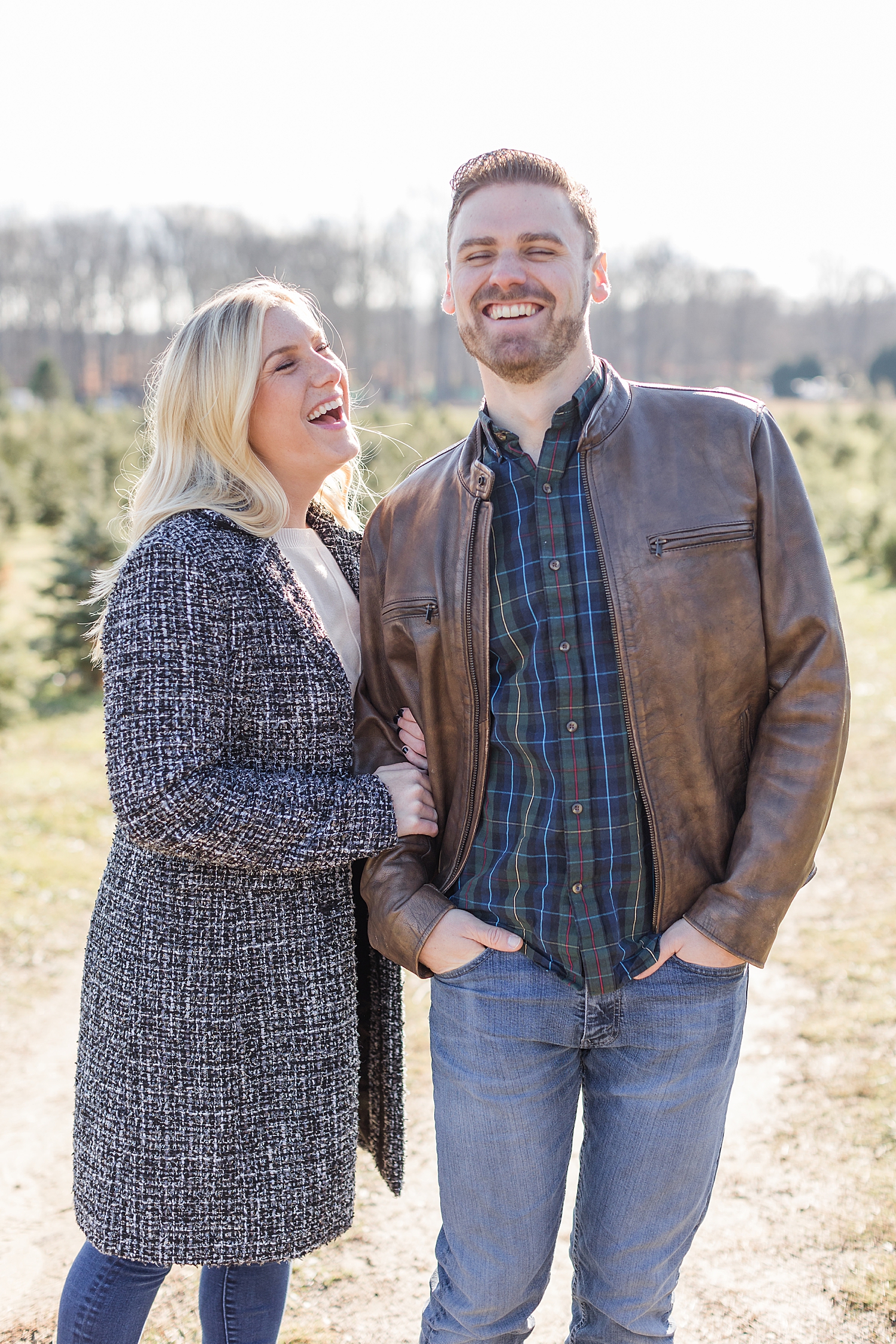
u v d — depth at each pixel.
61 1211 2.82
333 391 2.05
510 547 1.80
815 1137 2.93
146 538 1.88
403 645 1.97
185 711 1.76
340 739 1.96
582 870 1.75
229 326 1.95
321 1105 1.91
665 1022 1.75
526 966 1.77
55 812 5.94
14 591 12.17
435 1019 1.87
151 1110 1.84
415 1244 2.65
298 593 1.95
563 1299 2.47
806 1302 2.35
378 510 2.08
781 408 45.84
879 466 17.31
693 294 82.50
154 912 1.86
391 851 1.93
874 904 4.38
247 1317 1.98
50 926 4.54
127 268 71.38
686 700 1.73
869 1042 3.35
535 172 1.73
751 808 1.75
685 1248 1.82
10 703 8.07
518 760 1.79
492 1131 1.78
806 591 1.73
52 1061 3.56
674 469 1.76
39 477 17.25
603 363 1.86
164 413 2.01
